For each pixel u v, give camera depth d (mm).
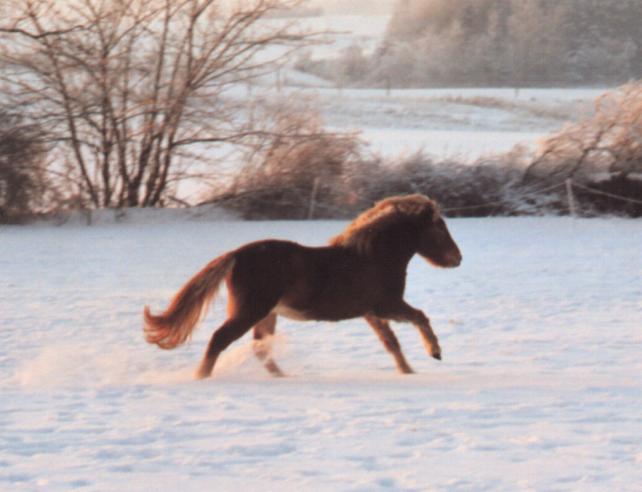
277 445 6367
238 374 9938
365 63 105875
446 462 6008
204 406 7750
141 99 26938
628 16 112000
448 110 64812
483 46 107250
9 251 20562
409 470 5820
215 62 26953
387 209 9992
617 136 28781
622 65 108000
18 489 5348
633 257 19938
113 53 26391
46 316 13312
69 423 7055
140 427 6918
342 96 68625
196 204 28359
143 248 21125
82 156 27328
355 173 28219
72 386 8953
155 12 26484
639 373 9844
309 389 8703
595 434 6773
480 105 68000
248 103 27922
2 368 10070
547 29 108438
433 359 10867
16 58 25812
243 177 27672
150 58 26766
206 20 26750
